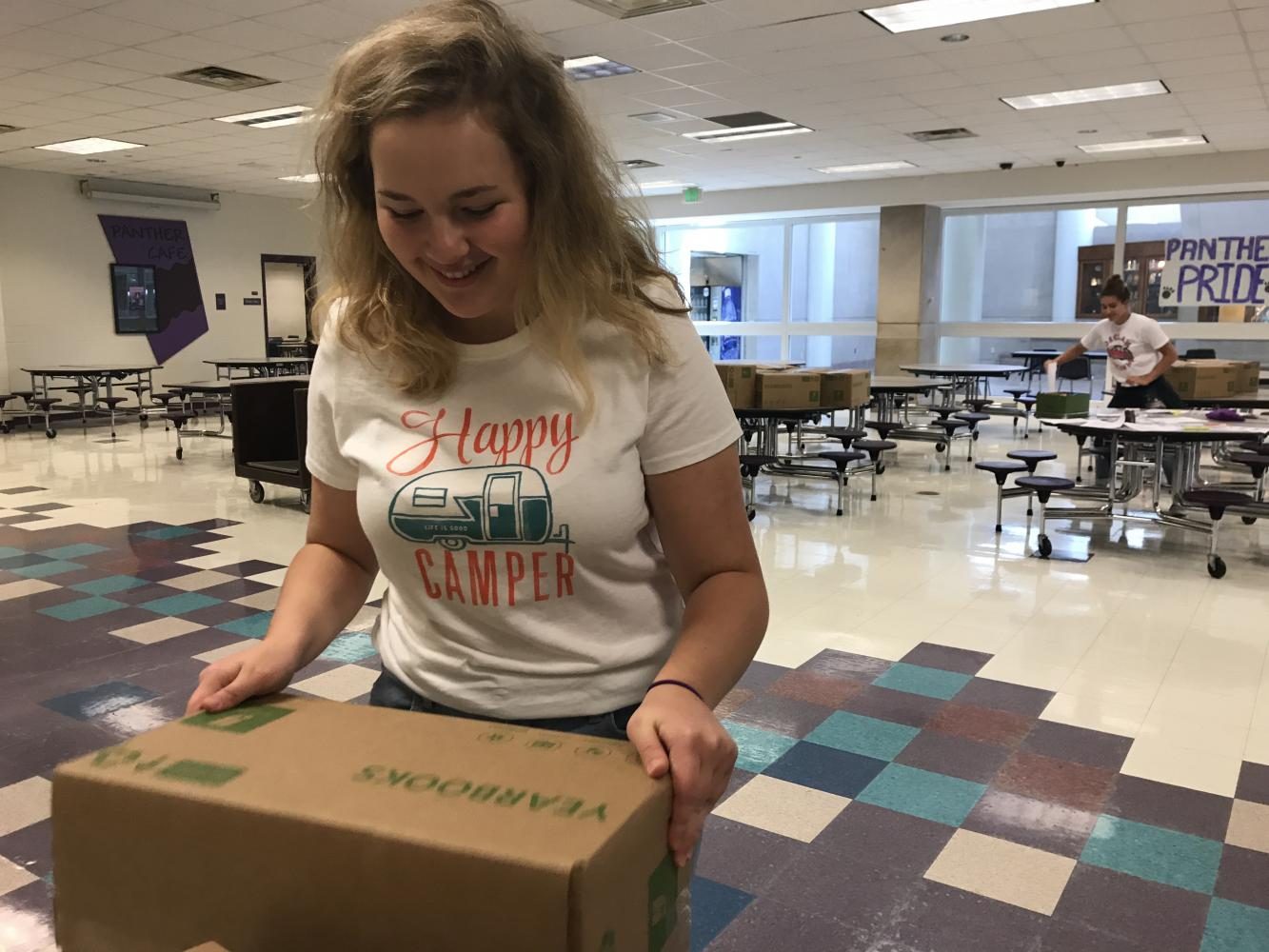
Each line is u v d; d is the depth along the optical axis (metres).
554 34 6.48
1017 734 2.98
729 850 2.32
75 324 12.52
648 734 0.70
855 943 1.98
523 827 0.58
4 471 8.10
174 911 0.66
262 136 9.82
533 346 0.85
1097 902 2.12
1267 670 3.54
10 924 2.04
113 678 3.44
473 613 0.88
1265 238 11.92
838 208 14.14
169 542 5.53
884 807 2.53
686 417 0.86
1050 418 5.48
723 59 7.17
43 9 5.84
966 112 9.07
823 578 4.80
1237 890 2.16
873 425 8.41
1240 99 8.46
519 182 0.78
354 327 0.90
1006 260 13.91
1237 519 6.23
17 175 11.82
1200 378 7.48
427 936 0.57
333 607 0.99
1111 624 4.09
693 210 15.15
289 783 0.65
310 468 1.02
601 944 0.56
